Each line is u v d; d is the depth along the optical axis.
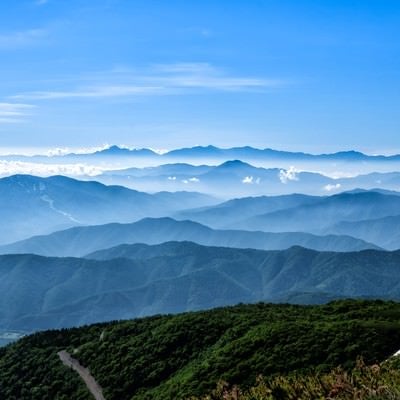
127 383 102.81
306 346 82.31
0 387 116.50
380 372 45.34
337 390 39.94
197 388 83.06
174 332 113.25
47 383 113.06
